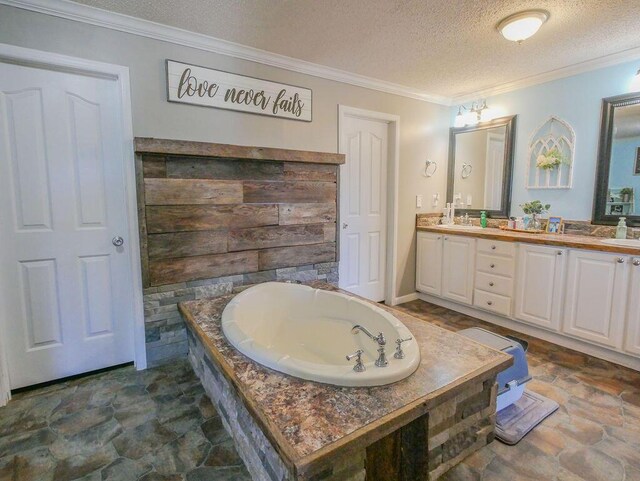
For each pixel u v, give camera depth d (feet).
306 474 3.18
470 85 11.25
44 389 6.97
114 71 7.00
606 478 4.71
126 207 7.42
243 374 4.63
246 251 8.65
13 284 6.72
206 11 6.70
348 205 11.19
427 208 12.88
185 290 7.97
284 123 9.21
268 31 7.53
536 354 8.45
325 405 3.98
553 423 5.83
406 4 6.47
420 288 12.73
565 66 9.58
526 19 6.74
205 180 7.98
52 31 6.42
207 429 5.74
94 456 5.16
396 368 4.51
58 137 6.88
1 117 6.39
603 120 9.12
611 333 7.87
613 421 5.89
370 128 11.41
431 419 4.37
